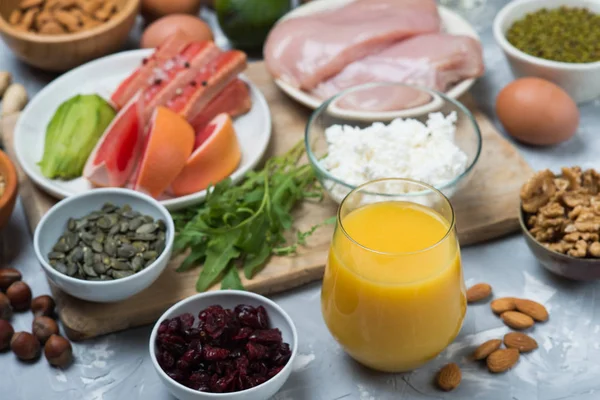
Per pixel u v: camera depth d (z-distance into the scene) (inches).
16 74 43.8
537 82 37.8
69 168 37.1
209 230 33.8
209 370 30.1
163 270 33.9
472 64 39.5
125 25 42.0
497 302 33.0
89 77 41.3
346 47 39.5
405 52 39.6
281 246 34.8
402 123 35.3
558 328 32.7
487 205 35.9
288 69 40.0
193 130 37.0
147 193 35.4
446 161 34.0
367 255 28.4
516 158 37.7
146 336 33.0
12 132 39.8
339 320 30.0
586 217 32.8
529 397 31.0
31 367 32.2
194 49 39.9
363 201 30.5
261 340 30.3
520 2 42.1
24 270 35.1
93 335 32.9
